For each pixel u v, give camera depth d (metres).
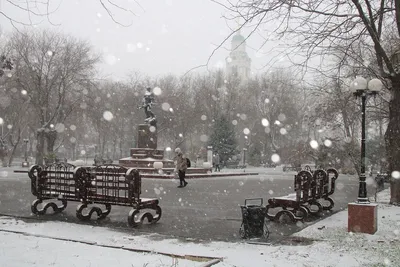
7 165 50.19
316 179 11.81
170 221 10.40
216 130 54.19
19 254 6.23
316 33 9.63
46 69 39.66
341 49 10.70
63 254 6.36
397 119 13.52
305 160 41.53
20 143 72.19
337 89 15.76
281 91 51.62
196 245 7.62
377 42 10.91
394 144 13.62
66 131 53.34
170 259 6.24
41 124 41.03
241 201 15.12
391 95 13.58
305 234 8.78
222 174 33.56
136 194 9.66
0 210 11.83
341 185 24.86
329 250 7.29
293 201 10.56
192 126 56.38
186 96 56.91
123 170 10.01
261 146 65.38
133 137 62.78
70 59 39.81
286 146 57.00
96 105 47.22
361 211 8.98
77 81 40.88
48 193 11.24
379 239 8.26
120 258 6.22
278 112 54.66
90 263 5.81
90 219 10.59
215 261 6.14
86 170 10.51
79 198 10.45
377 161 27.94
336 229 9.40
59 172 11.15
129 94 57.78
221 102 58.09
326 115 20.34
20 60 37.56
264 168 56.66
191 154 55.19
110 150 84.31
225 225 9.88
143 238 8.22
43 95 40.12
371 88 9.83
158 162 31.27
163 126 56.84
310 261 6.52
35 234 8.00
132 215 9.51
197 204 14.06
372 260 6.61
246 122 60.19
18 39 36.97
